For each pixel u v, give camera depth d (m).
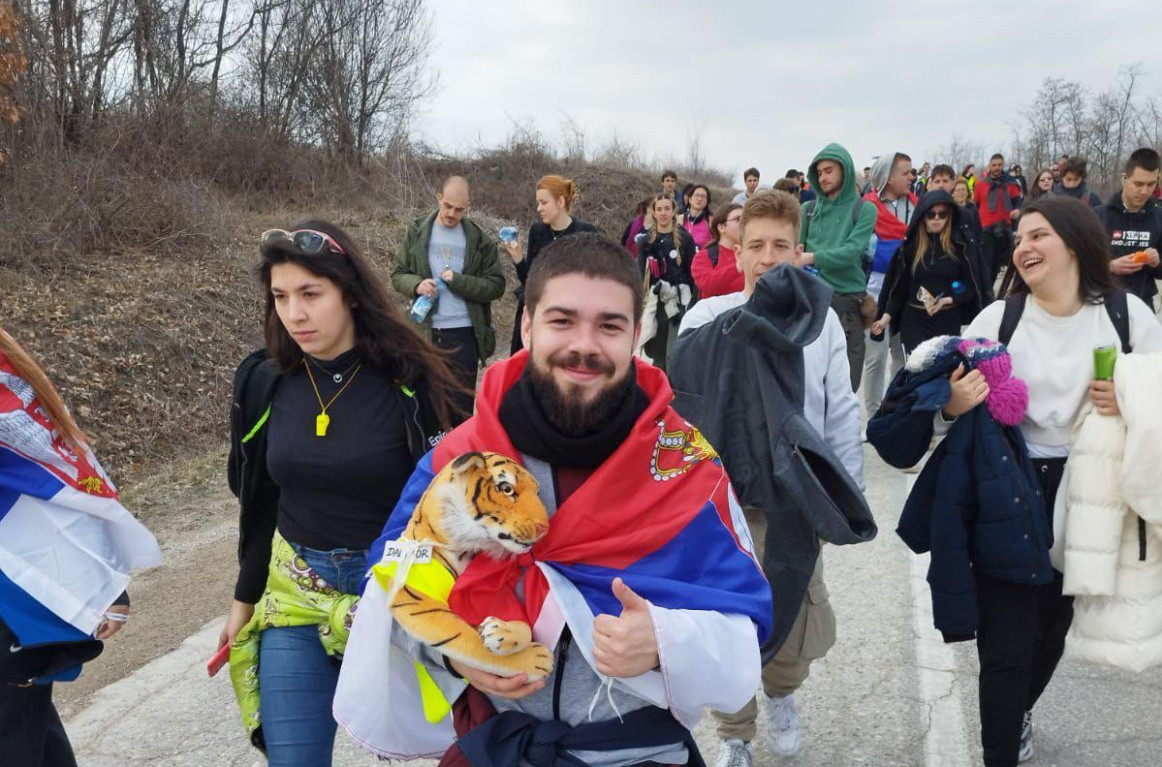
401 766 3.34
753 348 2.79
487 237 6.81
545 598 1.67
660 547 1.69
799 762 3.22
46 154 11.30
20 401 2.36
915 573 4.88
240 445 2.53
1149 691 3.63
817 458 2.72
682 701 1.60
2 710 2.30
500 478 1.63
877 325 6.84
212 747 3.49
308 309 2.35
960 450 2.77
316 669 2.36
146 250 11.34
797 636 3.02
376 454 2.37
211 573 5.36
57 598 2.35
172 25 17.81
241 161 16.77
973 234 6.45
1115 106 36.44
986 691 2.80
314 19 21.19
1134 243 6.39
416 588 1.65
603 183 24.92
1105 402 2.72
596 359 1.63
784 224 3.17
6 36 10.87
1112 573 2.73
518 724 1.71
